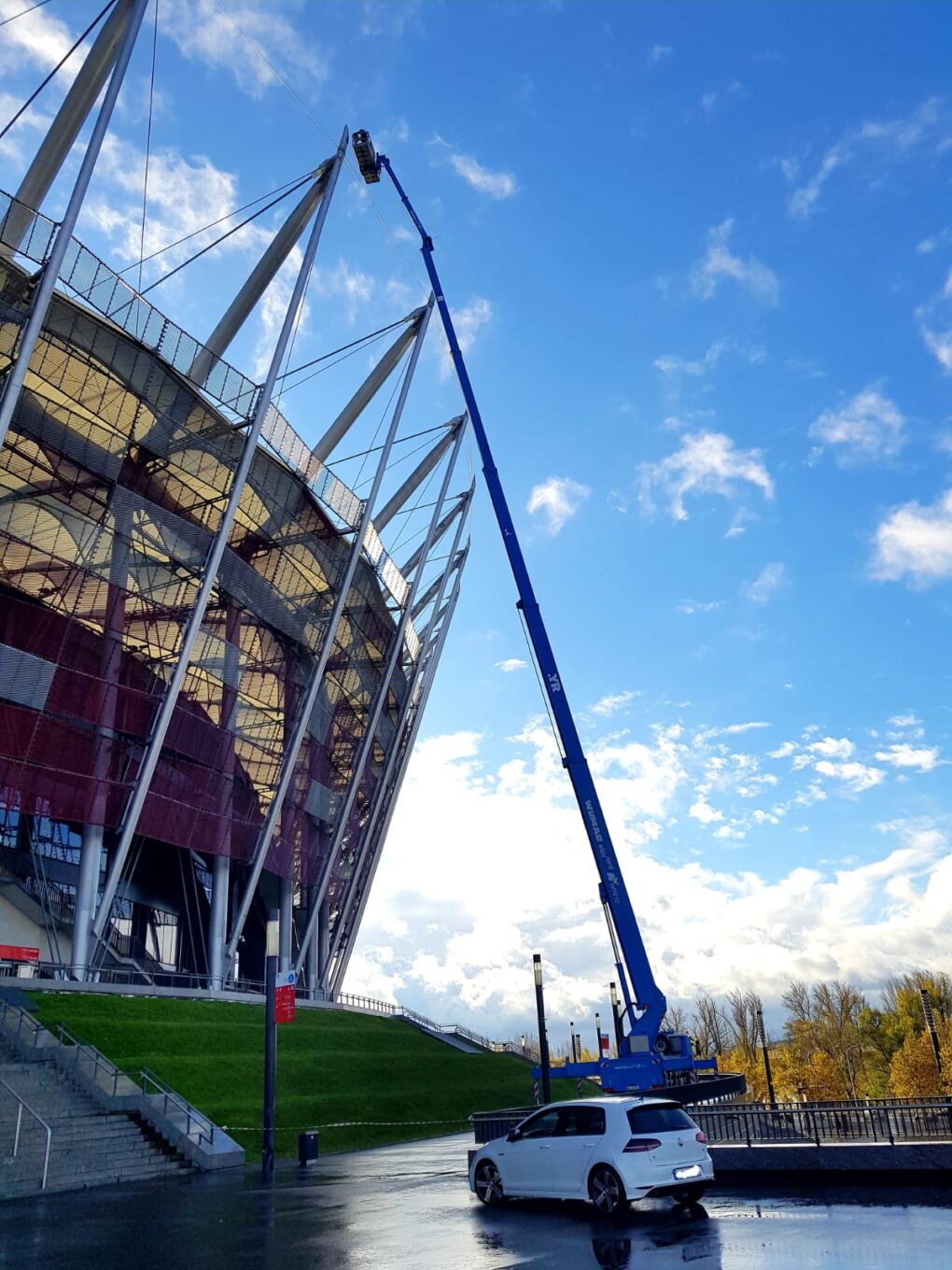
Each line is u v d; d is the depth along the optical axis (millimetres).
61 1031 26438
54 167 35531
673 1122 13109
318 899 54125
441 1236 11703
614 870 26984
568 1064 26453
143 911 46969
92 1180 18406
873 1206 12242
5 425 29969
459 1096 37875
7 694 34062
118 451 37469
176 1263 10414
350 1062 36094
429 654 72875
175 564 40031
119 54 32188
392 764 68125
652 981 25812
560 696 29328
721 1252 9656
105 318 35281
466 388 35938
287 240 43219
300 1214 14055
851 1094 85875
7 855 38906
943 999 96938
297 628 48438
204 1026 32344
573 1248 10492
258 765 46094
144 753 38188
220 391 40031
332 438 52469
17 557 34469
